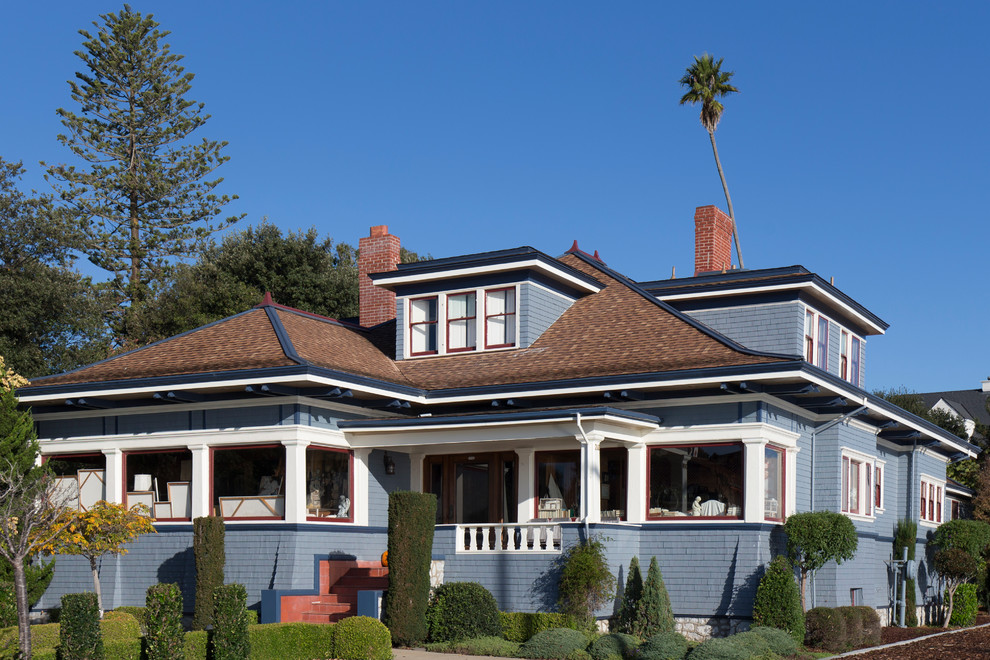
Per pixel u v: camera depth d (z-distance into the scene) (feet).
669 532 76.18
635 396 77.97
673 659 62.13
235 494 79.20
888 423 95.30
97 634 52.95
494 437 76.79
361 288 109.81
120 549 67.97
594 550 71.26
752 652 63.16
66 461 88.63
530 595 73.51
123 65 175.22
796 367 71.10
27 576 75.97
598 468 74.33
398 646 67.72
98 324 149.07
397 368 91.86
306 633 62.59
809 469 84.79
